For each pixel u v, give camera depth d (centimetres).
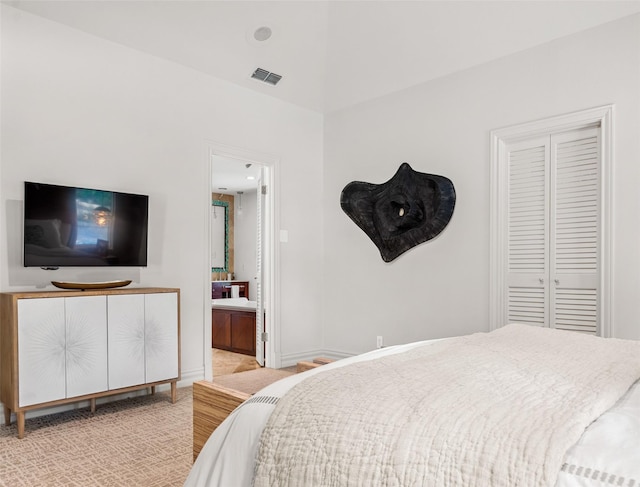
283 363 459
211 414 173
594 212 324
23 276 300
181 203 382
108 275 339
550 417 89
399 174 427
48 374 273
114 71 346
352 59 429
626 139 306
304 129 484
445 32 371
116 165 345
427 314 407
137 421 293
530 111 350
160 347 326
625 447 79
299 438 98
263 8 365
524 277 356
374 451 88
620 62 309
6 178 294
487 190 373
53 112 315
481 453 80
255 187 827
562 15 325
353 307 466
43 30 312
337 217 483
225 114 416
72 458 238
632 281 301
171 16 346
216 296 817
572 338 172
